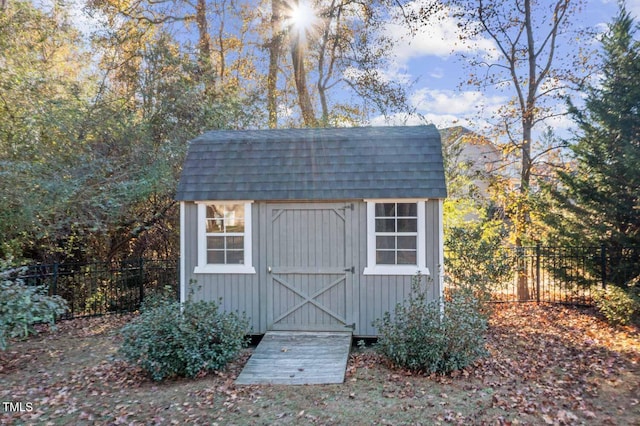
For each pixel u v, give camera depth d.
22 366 6.88
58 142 10.43
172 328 6.16
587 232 10.73
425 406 5.11
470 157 16.33
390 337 6.39
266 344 7.28
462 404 5.15
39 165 9.12
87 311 11.23
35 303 6.54
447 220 13.58
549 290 11.70
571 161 12.05
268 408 5.16
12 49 11.04
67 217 9.93
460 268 9.13
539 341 7.84
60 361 7.12
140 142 11.74
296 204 7.96
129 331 6.23
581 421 4.70
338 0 17.75
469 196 14.17
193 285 8.02
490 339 7.98
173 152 12.12
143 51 13.70
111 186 10.26
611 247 10.30
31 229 9.35
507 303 11.19
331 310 7.86
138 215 12.45
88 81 13.39
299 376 6.05
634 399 5.25
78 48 14.91
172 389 5.83
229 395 5.57
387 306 7.72
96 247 12.60
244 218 8.05
